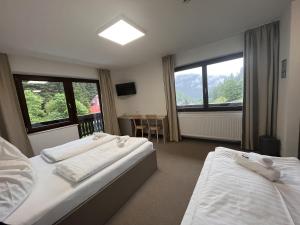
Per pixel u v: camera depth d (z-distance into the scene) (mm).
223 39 3059
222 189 999
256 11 2045
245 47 2705
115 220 1562
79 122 4012
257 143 2826
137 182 2039
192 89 3779
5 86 2598
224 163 1339
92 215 1395
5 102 2584
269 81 2553
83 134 4117
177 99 4062
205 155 2955
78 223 1267
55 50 2752
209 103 3574
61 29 2041
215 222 765
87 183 1399
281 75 2295
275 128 2576
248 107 2799
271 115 2619
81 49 2824
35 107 3139
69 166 1557
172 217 1549
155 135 4652
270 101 2578
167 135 4145
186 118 3850
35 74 3115
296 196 908
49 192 1269
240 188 995
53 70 3367
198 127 3705
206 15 2023
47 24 1886
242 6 1883
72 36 2273
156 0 1609
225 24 2354
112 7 1667
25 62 2928
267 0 1809
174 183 2125
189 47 3352
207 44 3279
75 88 3924
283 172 1158
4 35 2035
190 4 1739
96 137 2666
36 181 1427
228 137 3322
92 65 4090
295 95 1988
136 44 2850
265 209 818
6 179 1226
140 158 2150
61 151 2041
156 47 3133
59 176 1513
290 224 727
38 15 1684
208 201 915
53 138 3328
